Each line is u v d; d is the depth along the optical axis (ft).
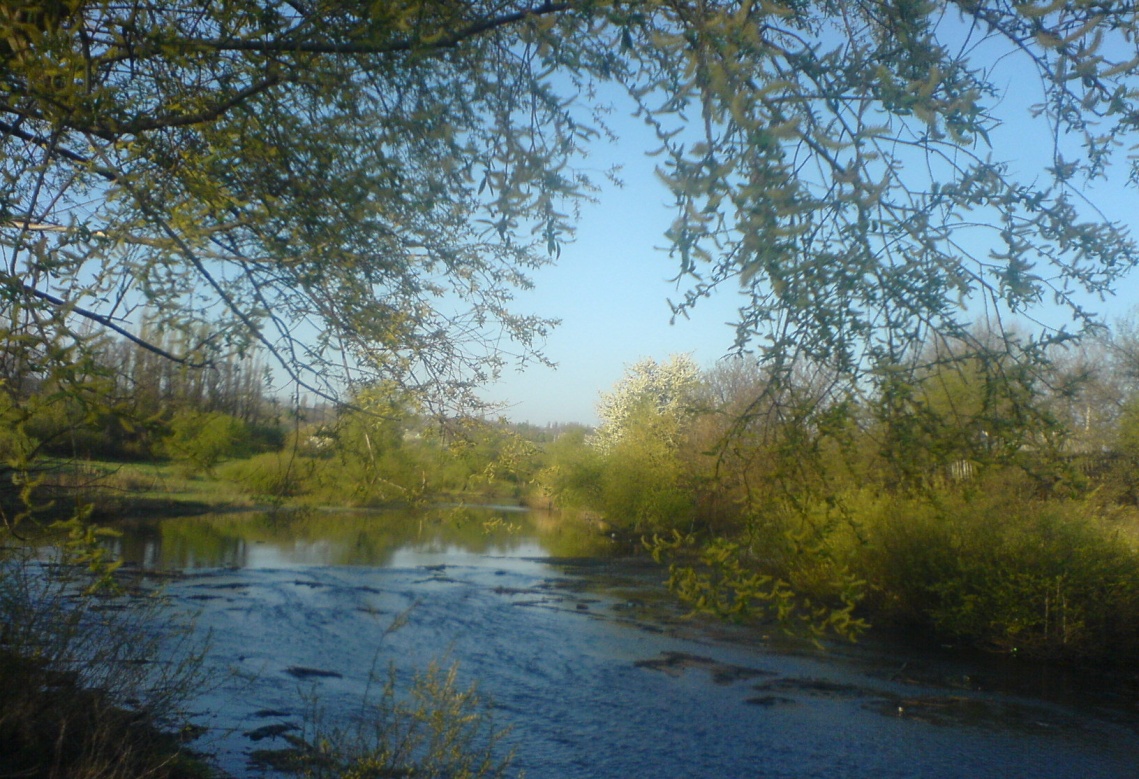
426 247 18.08
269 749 23.36
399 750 19.56
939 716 35.42
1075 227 9.45
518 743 28.43
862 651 47.21
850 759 29.45
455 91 17.21
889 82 9.32
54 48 11.19
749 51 10.20
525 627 48.93
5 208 12.85
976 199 9.72
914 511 50.65
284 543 80.33
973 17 10.61
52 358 9.14
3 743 17.92
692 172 9.31
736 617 10.83
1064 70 10.24
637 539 105.09
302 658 36.96
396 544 87.40
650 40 11.66
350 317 16.72
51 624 19.43
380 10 13.65
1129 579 45.50
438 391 18.11
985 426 9.71
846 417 9.89
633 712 33.37
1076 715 36.45
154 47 13.42
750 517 11.04
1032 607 46.60
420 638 44.14
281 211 16.05
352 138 16.81
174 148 15.24
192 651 24.52
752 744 30.35
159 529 79.36
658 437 103.09
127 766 17.92
